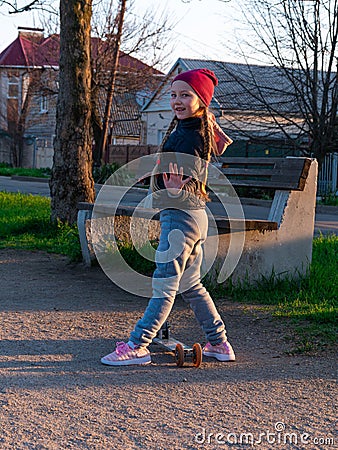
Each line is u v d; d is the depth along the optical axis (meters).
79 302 6.34
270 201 21.02
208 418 3.57
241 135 23.89
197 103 4.33
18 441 3.25
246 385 4.10
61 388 3.99
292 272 6.97
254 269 6.77
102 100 34.97
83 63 10.16
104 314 5.88
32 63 37.75
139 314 5.90
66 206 10.41
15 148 48.62
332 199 23.16
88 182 10.49
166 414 3.61
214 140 4.53
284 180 6.80
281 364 4.54
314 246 9.30
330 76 22.45
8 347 4.81
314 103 22.42
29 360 4.52
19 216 13.02
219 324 4.62
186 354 4.45
